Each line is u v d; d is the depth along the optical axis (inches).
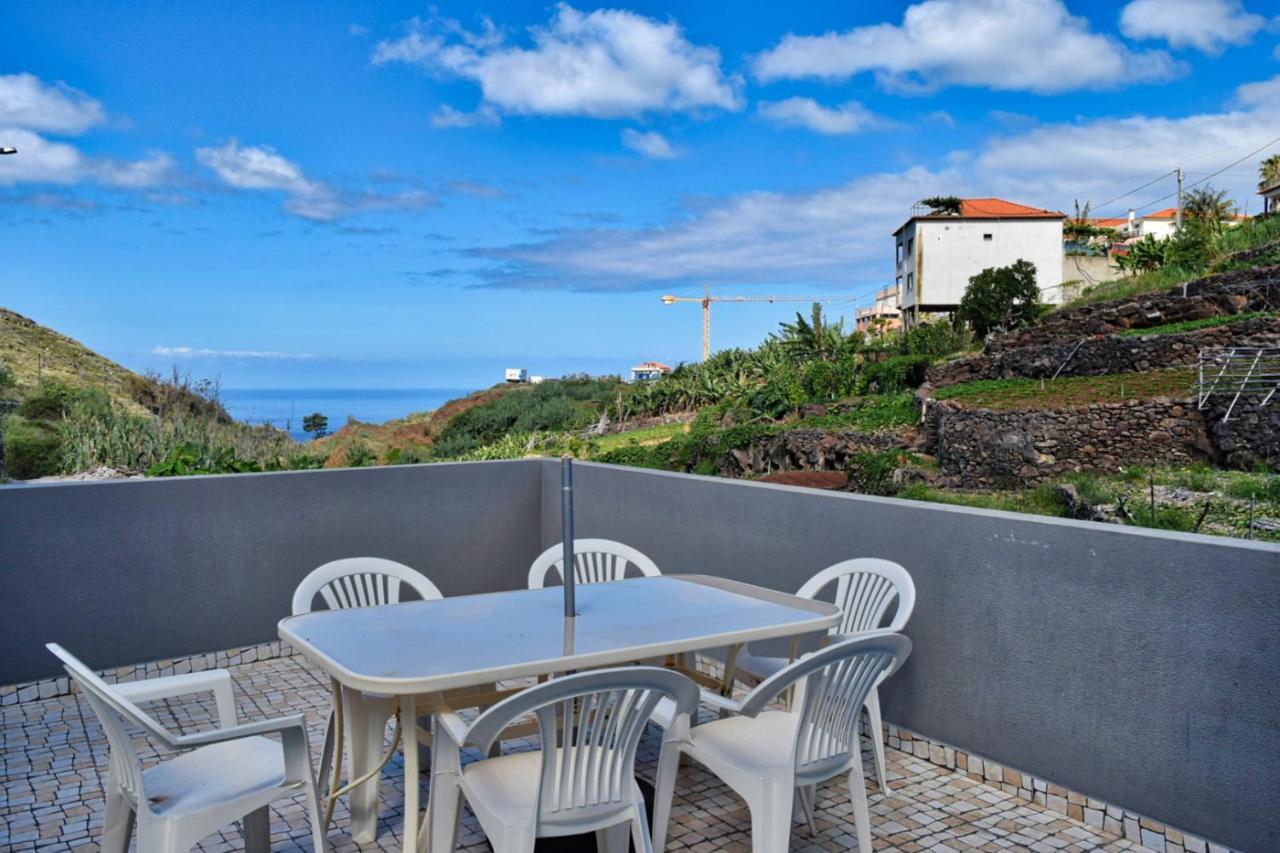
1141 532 114.3
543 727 84.0
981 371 935.0
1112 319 880.3
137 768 85.0
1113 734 117.0
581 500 224.5
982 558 133.3
